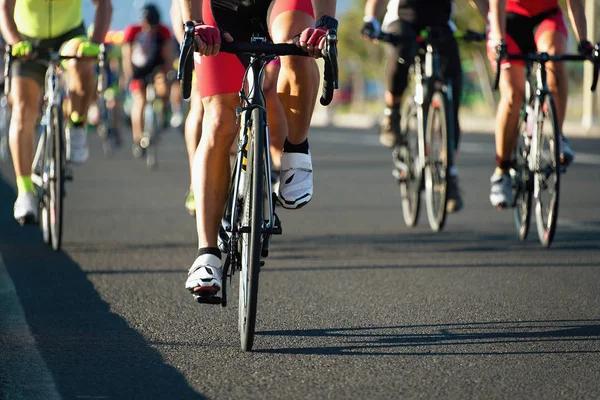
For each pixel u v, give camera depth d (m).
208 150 12.97
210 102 12.99
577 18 19.81
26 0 20.92
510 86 21.05
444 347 12.80
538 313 14.82
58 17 21.08
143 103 46.00
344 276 17.94
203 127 13.09
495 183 21.72
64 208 28.31
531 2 20.97
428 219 26.02
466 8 100.25
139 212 27.44
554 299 15.84
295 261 19.61
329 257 20.03
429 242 21.98
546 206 21.00
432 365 11.93
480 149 54.72
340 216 26.70
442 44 22.98
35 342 13.13
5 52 19.14
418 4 23.09
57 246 20.73
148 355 12.47
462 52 103.81
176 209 28.16
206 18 13.35
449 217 26.44
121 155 51.12
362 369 11.78
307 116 13.43
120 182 36.31
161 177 38.47
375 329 13.84
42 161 21.20
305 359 12.25
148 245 21.64
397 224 25.06
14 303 15.68
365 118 117.44
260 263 12.53
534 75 20.89
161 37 45.62
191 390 10.97
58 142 20.30
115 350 12.72
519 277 17.75
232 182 12.91
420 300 15.81
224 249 13.07
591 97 79.25
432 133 22.86
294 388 11.02
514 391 10.87
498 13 19.92
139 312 15.01
